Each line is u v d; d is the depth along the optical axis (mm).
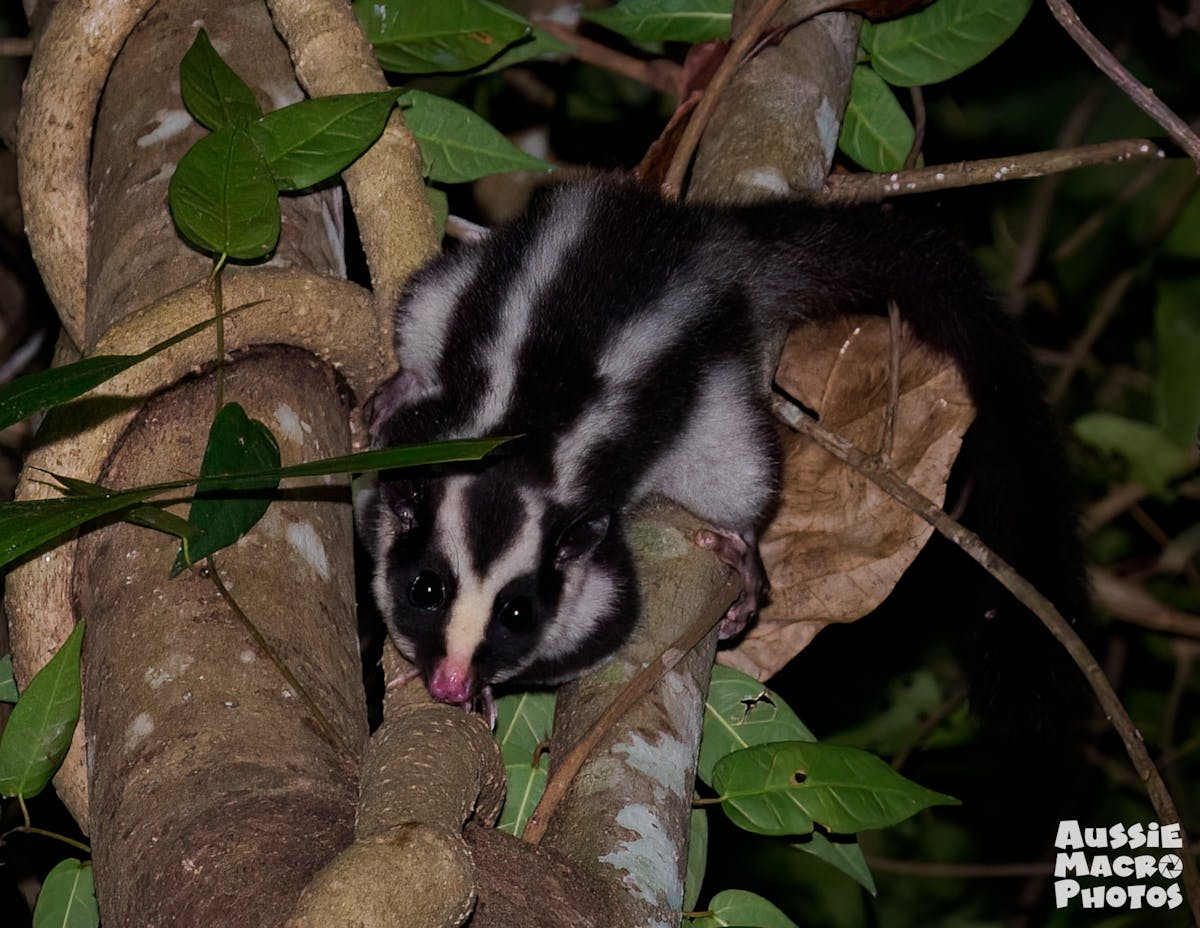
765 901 3672
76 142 3979
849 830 3430
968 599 6289
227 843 2438
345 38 3939
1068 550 4617
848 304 4629
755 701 3918
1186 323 5590
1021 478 4711
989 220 7004
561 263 4570
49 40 3994
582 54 5984
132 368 3230
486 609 4184
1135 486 6480
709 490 4359
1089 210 6812
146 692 2746
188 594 2891
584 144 7047
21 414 2660
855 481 4355
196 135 3836
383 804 2432
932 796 3395
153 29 4105
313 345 3529
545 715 4285
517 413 4398
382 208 4008
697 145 4785
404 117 4484
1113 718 3545
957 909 6750
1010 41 6727
